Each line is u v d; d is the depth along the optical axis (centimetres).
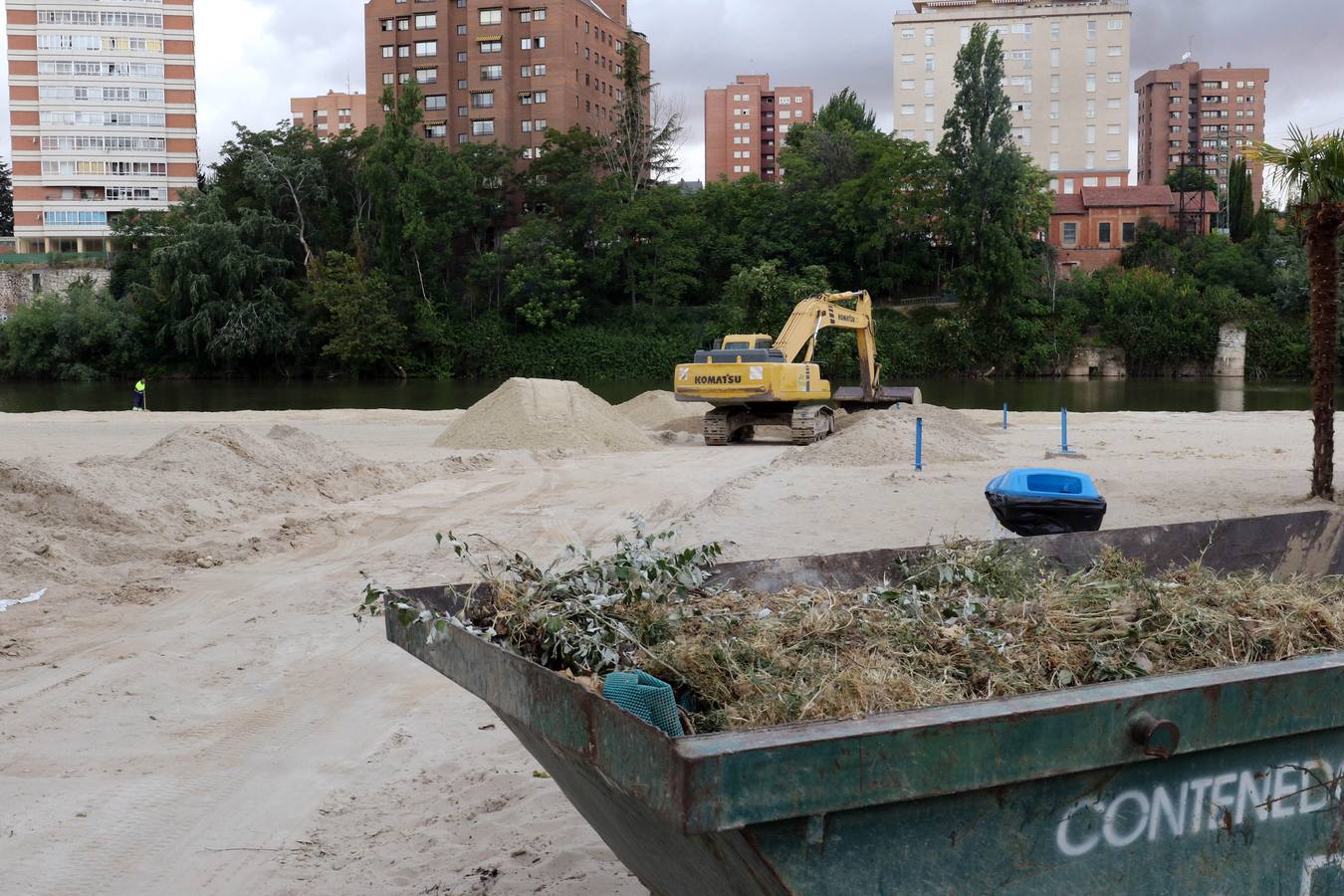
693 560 459
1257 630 418
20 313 7706
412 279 7925
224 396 5891
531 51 9338
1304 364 7075
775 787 254
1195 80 19250
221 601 1018
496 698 341
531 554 1251
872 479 1858
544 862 498
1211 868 322
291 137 8544
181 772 623
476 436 2491
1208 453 2272
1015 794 289
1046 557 546
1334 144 1411
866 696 349
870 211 7844
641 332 7794
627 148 8662
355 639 892
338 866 505
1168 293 7319
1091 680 388
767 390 2525
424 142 8219
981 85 7569
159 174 10438
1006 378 7225
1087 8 9669
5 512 1204
